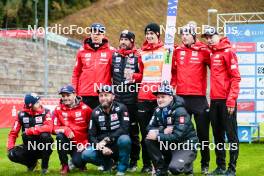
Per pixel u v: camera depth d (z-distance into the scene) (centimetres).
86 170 871
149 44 855
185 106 844
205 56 840
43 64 3145
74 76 916
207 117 840
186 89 840
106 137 823
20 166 934
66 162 834
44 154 827
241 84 1392
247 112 1392
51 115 846
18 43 3344
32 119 834
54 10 5403
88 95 888
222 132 826
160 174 780
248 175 848
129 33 880
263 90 1380
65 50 3797
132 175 816
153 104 851
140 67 868
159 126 791
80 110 855
